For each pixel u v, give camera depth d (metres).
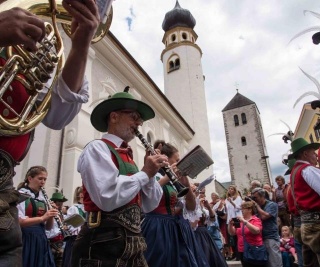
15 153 1.14
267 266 4.93
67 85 1.42
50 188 7.41
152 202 2.18
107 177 1.67
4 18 0.91
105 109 2.20
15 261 1.01
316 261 3.61
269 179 43.47
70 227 4.72
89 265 1.63
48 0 1.24
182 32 28.16
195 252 3.11
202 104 24.55
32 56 1.08
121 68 12.61
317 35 1.90
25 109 1.10
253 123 47.47
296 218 4.38
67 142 8.33
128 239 1.70
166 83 26.55
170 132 18.75
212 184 21.05
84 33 1.33
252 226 4.83
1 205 1.00
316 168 3.28
